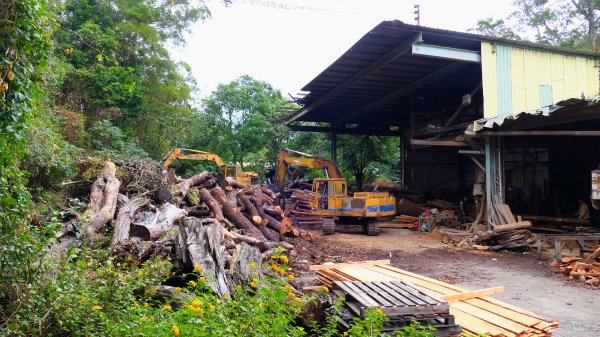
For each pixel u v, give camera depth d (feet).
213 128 123.34
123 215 28.84
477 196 55.77
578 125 56.39
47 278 13.83
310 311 16.97
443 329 15.37
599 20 114.21
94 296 14.01
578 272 32.42
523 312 17.44
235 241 31.55
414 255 43.21
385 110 84.94
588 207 58.29
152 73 83.92
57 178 36.47
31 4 13.96
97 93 71.00
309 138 119.55
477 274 34.60
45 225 16.12
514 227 46.09
